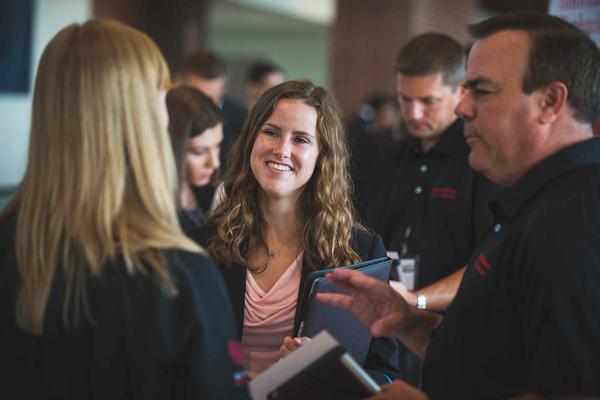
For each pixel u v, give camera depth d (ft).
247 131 7.89
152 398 4.71
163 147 5.06
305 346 5.67
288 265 7.81
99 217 4.79
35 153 4.99
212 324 4.86
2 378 4.98
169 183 5.08
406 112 10.86
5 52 22.50
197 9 32.22
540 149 5.39
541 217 5.07
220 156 15.96
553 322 4.73
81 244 4.78
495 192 9.93
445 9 35.01
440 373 5.44
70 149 4.85
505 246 5.33
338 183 7.87
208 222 8.06
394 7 31.45
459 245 10.27
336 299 6.19
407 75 10.69
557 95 5.28
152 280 4.76
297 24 57.11
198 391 4.73
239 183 7.89
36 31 23.54
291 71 64.80
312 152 7.64
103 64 4.87
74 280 4.82
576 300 4.71
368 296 6.12
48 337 4.83
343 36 32.27
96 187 4.82
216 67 18.43
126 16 30.63
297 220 7.92
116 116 4.86
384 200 11.33
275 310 7.57
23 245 4.91
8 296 4.97
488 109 5.44
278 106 7.66
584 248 4.79
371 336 7.32
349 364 5.57
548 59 5.27
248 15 51.21
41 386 4.88
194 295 4.82
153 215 4.92
